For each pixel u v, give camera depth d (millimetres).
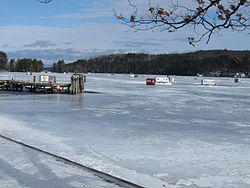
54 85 35219
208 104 25031
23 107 21031
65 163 8227
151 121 15773
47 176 7164
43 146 9984
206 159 9000
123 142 10961
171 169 8047
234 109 21781
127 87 48688
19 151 9320
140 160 8789
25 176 7125
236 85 67625
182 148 10266
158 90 42750
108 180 7027
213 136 12305
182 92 39875
